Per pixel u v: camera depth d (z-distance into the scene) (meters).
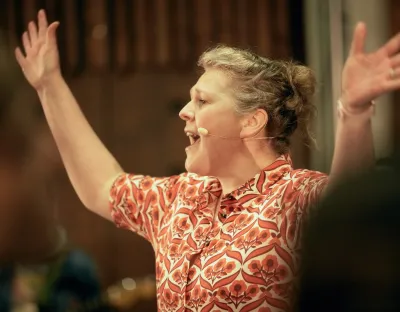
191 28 6.34
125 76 6.43
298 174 3.04
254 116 3.14
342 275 1.19
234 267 2.94
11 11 6.23
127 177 3.52
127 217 3.49
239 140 3.14
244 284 2.91
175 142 6.46
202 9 6.30
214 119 3.13
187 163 3.21
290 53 6.28
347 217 1.20
